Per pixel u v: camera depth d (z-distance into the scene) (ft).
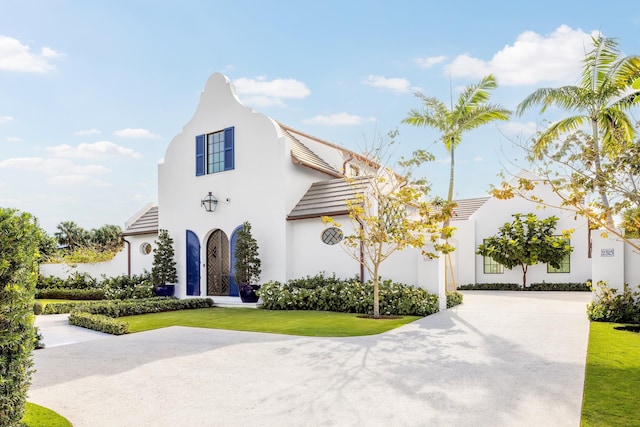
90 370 23.30
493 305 49.01
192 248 62.23
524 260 71.31
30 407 17.46
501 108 59.72
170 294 62.90
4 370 13.03
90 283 74.54
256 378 21.20
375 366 22.88
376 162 50.31
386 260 47.83
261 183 55.67
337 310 45.29
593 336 29.58
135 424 15.85
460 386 19.29
